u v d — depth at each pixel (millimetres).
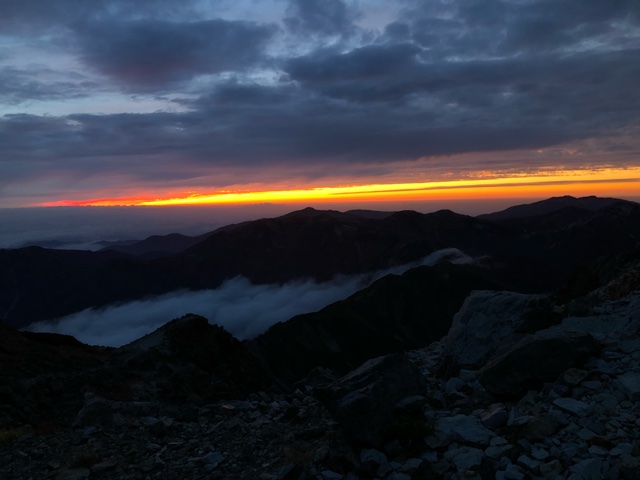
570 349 10125
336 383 9789
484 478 7633
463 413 9898
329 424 11031
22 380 18188
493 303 13477
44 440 11758
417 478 7855
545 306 12977
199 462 9695
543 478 7340
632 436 7875
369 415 8930
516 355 10109
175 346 25438
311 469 8523
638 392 8805
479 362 12492
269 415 12523
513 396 9938
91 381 19016
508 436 8625
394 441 8758
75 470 9695
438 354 16016
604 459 7488
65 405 16641
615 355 10430
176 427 11984
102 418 12617
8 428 13625
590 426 8328
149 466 9648
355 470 8375
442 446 8609
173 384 19109
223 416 12773
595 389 9367
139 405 13617
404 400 9562
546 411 9078
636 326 11609
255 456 9805
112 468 9758
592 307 14047
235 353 29125
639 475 6859
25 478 9594
